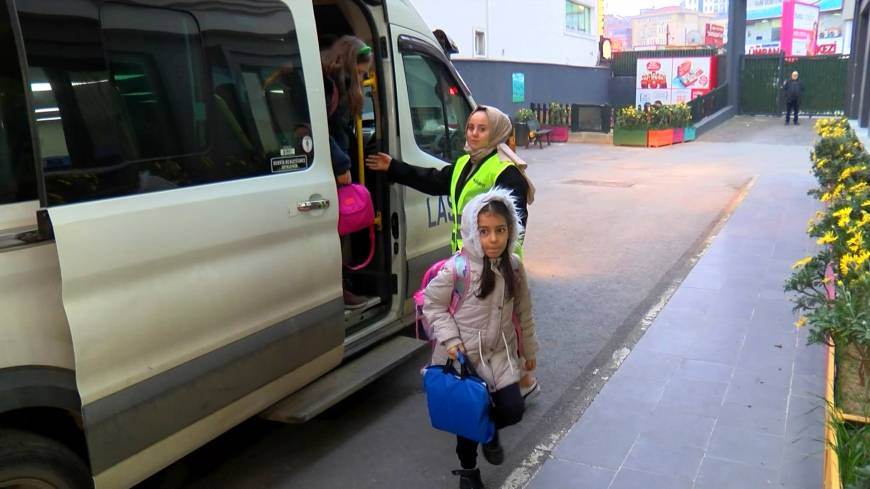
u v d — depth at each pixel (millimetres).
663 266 7309
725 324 5441
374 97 4438
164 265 2805
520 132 19203
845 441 3258
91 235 2520
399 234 4559
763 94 25906
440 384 3062
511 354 3227
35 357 2420
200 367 2988
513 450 3809
